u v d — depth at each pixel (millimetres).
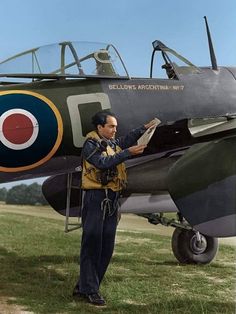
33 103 5523
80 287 4777
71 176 6598
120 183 4781
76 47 6062
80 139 5715
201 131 6031
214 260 8195
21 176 5824
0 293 5082
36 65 5945
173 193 5477
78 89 5840
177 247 7617
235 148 5352
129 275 6410
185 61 6832
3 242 9383
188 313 4457
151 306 4691
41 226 14047
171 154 6922
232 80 6918
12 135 5352
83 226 4734
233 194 5129
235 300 5051
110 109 5902
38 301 4746
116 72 6137
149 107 6141
